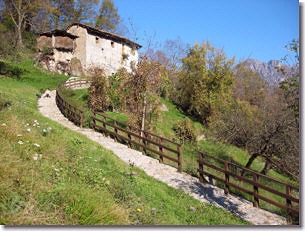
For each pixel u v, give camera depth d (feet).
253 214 33.55
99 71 86.38
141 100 66.64
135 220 21.61
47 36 149.38
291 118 52.39
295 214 31.37
